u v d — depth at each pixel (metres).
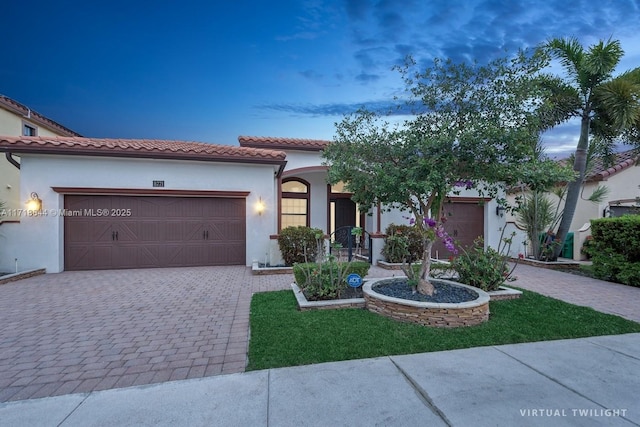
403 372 3.30
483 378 3.17
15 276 7.98
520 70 4.67
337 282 5.98
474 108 4.88
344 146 5.44
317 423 2.49
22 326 4.83
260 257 10.43
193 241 10.14
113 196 9.57
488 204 12.16
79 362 3.65
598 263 8.40
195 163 10.03
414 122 5.12
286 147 12.15
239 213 10.48
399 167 4.97
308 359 3.62
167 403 2.78
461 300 5.16
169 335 4.46
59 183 9.06
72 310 5.62
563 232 10.62
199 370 3.45
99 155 9.05
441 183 4.47
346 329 4.49
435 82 5.04
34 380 3.25
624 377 3.21
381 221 11.77
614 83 9.17
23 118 12.68
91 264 9.46
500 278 6.39
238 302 6.13
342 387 3.02
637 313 5.51
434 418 2.54
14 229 8.77
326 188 14.62
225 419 2.54
